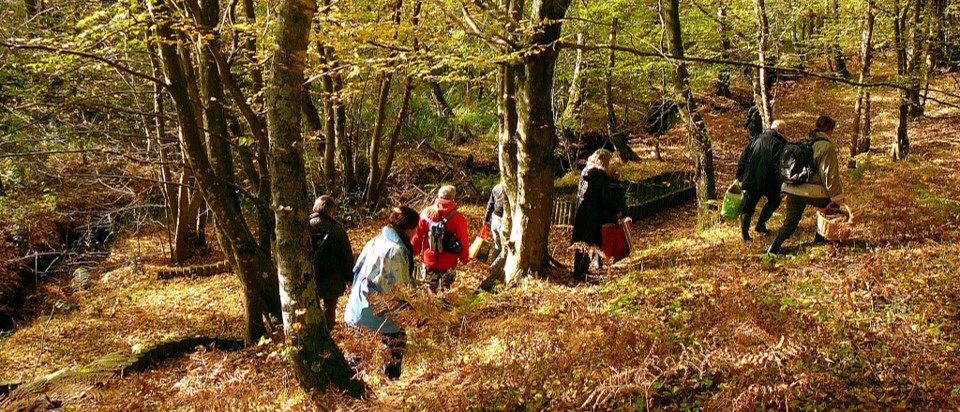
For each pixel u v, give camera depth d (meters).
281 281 3.96
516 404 3.97
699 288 5.88
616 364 4.07
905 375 4.11
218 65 6.74
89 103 7.04
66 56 7.59
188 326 8.82
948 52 15.23
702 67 13.67
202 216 12.59
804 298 5.35
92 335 8.66
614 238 7.62
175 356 6.79
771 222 9.22
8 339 8.55
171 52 6.27
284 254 3.89
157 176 11.84
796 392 3.79
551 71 7.01
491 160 17.08
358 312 4.70
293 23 3.71
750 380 3.81
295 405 4.07
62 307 9.68
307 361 3.92
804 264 6.48
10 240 11.36
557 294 5.79
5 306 9.51
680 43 10.25
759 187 8.12
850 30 14.05
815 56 14.44
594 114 19.14
